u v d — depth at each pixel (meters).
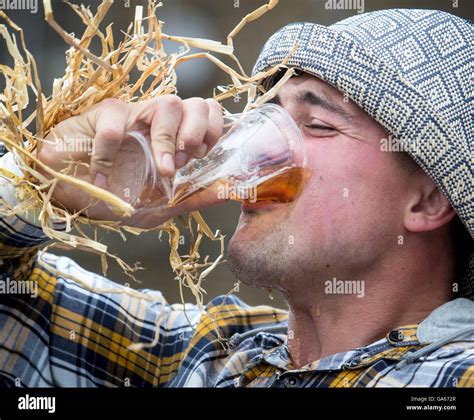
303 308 1.96
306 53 1.87
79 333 2.27
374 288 1.91
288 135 1.80
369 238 1.87
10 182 1.76
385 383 1.78
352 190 1.86
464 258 2.00
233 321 2.25
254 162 1.76
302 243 1.84
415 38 1.87
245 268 1.86
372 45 1.84
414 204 1.89
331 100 1.87
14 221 1.96
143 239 5.92
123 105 1.65
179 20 6.95
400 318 1.92
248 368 2.00
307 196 1.84
